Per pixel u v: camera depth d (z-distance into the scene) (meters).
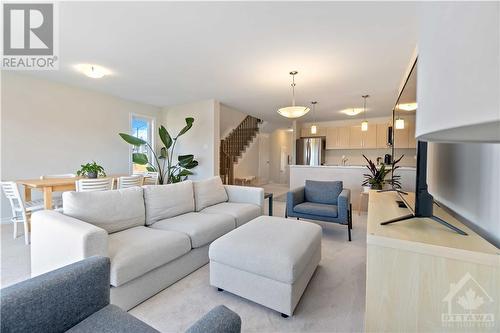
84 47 2.64
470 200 1.37
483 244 1.02
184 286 1.87
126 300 1.55
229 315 0.77
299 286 1.60
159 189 2.47
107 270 1.05
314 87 4.00
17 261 2.22
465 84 0.39
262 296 1.56
